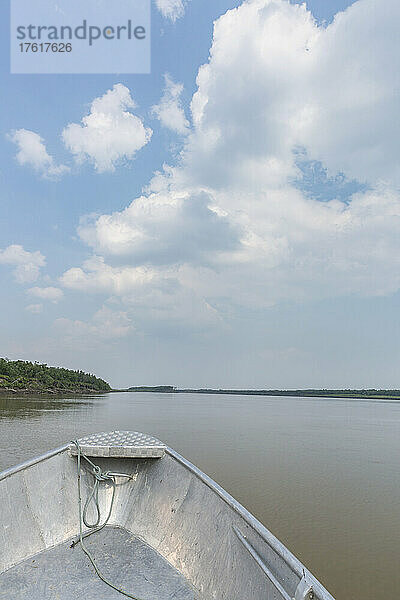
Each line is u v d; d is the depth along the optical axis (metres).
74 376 123.31
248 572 3.41
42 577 3.95
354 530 10.02
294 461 18.33
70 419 35.16
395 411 66.25
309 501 12.29
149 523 4.84
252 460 18.28
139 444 5.34
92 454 5.15
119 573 4.07
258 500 12.36
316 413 55.75
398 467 17.38
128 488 5.27
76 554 4.36
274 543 3.12
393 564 8.29
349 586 7.43
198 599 3.74
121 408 54.84
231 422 37.03
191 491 4.78
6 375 87.00
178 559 4.29
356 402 120.44
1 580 3.88
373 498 12.68
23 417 35.53
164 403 79.62
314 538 9.50
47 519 4.64
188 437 25.67
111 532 4.83
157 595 3.77
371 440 26.48
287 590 2.85
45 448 18.94
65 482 5.04
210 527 4.24
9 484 4.50
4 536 4.20
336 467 17.22
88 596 3.70
